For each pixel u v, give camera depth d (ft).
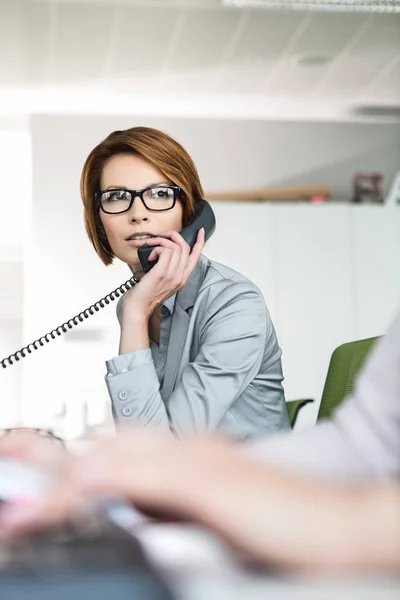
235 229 14.99
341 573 0.73
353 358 5.21
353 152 19.80
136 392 4.57
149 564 0.77
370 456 1.32
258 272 14.99
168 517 0.84
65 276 16.89
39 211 18.24
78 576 0.73
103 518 0.98
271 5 14.34
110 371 4.64
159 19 15.17
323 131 19.74
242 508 0.76
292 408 6.46
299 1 14.15
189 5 14.66
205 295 5.07
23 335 16.47
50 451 1.25
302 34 15.88
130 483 0.81
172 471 0.81
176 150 5.33
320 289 15.12
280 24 15.43
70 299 16.62
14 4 14.71
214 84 18.15
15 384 15.99
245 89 18.45
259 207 15.06
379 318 15.23
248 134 19.51
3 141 18.56
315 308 15.10
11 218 18.15
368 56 16.90
